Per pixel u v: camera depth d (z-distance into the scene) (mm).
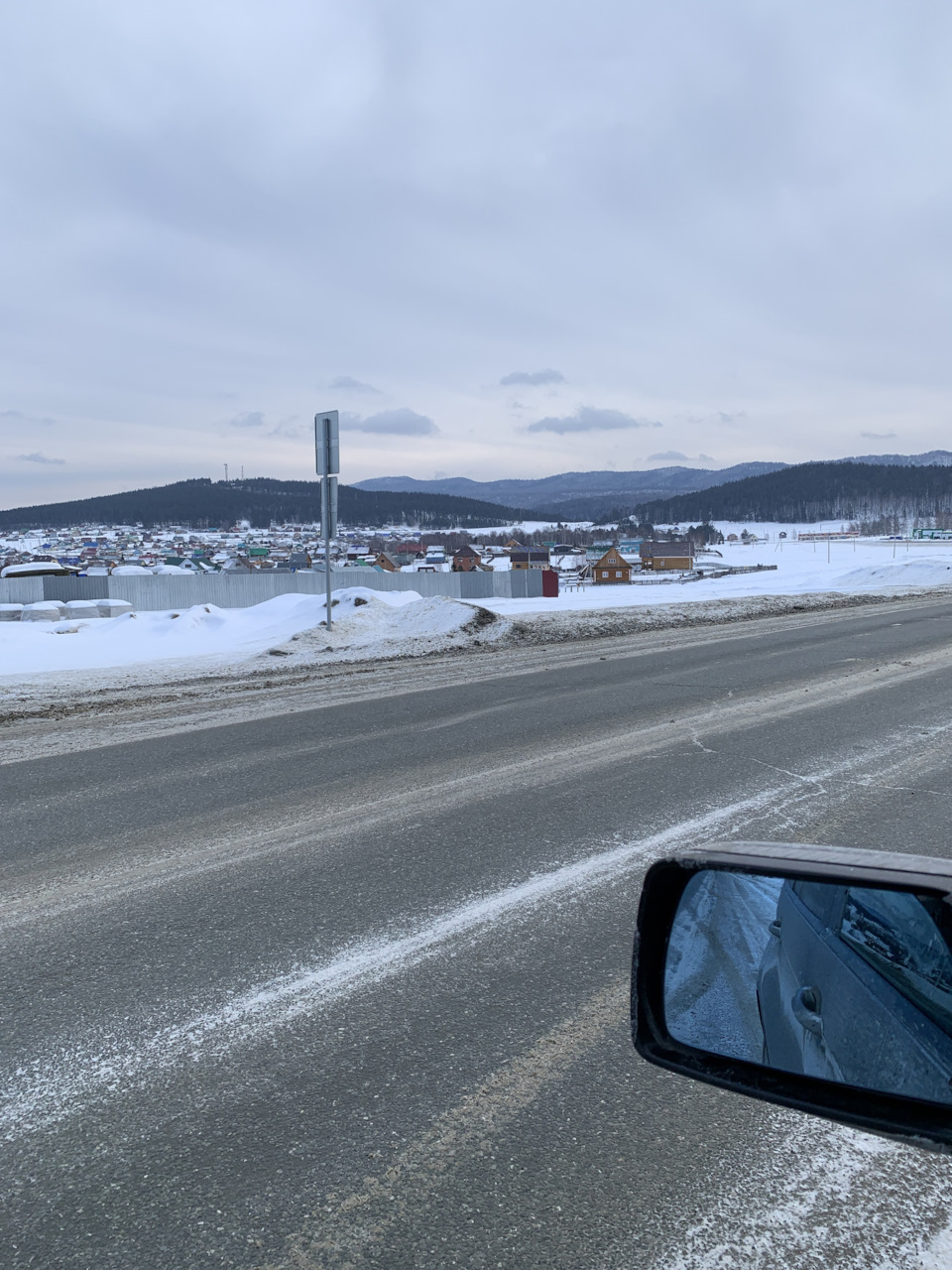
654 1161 2502
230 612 20031
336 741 8297
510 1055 3066
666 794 6336
